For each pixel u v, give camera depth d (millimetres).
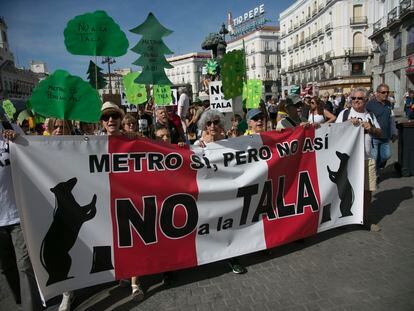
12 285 3254
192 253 3506
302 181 4086
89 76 4754
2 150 2959
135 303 3197
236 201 3699
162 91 6332
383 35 35625
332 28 52188
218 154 3625
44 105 2932
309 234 4129
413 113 17484
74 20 3156
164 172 3395
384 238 4262
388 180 7051
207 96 10797
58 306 3238
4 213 2965
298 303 3062
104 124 3273
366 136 4617
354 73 51531
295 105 5094
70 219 3066
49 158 2986
